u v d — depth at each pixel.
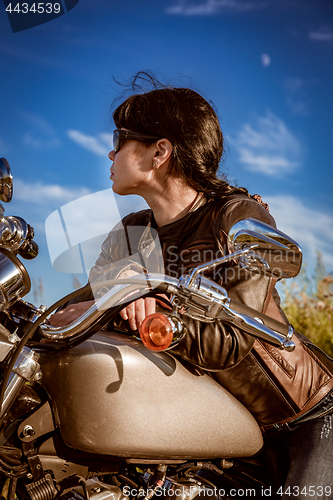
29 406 0.99
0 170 1.00
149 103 1.33
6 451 0.98
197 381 1.10
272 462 1.24
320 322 3.63
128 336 1.11
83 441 0.99
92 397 0.99
